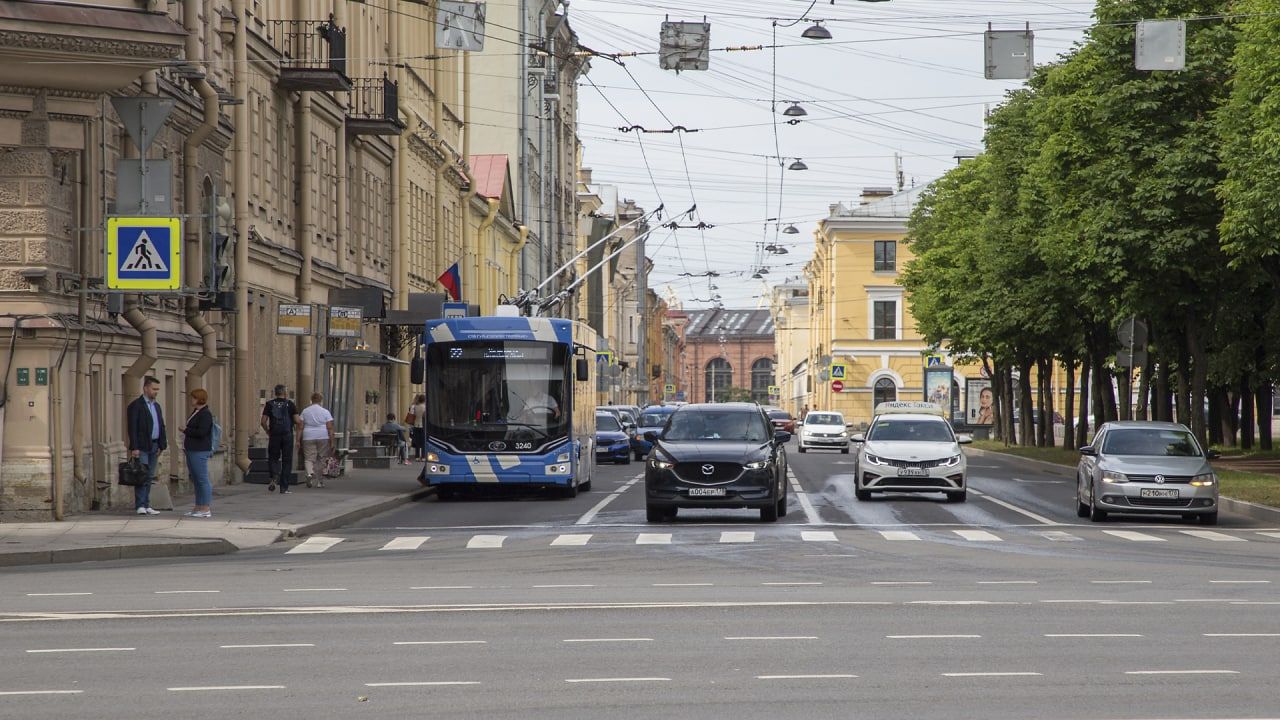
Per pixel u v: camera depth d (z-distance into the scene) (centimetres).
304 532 2544
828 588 1711
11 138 2502
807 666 1160
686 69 3269
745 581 1791
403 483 3828
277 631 1361
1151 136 4059
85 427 2631
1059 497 3609
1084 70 4112
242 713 984
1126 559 2080
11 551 2042
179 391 3150
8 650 1249
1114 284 4344
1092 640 1295
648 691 1057
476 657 1209
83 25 2464
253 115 3784
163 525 2445
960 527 2678
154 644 1283
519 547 2278
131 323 2859
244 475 3606
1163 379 4672
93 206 2686
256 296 3797
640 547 2267
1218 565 1995
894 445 3375
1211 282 4191
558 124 10219
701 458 2744
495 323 3466
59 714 983
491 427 3431
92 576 1864
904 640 1296
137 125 2625
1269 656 1206
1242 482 3609
